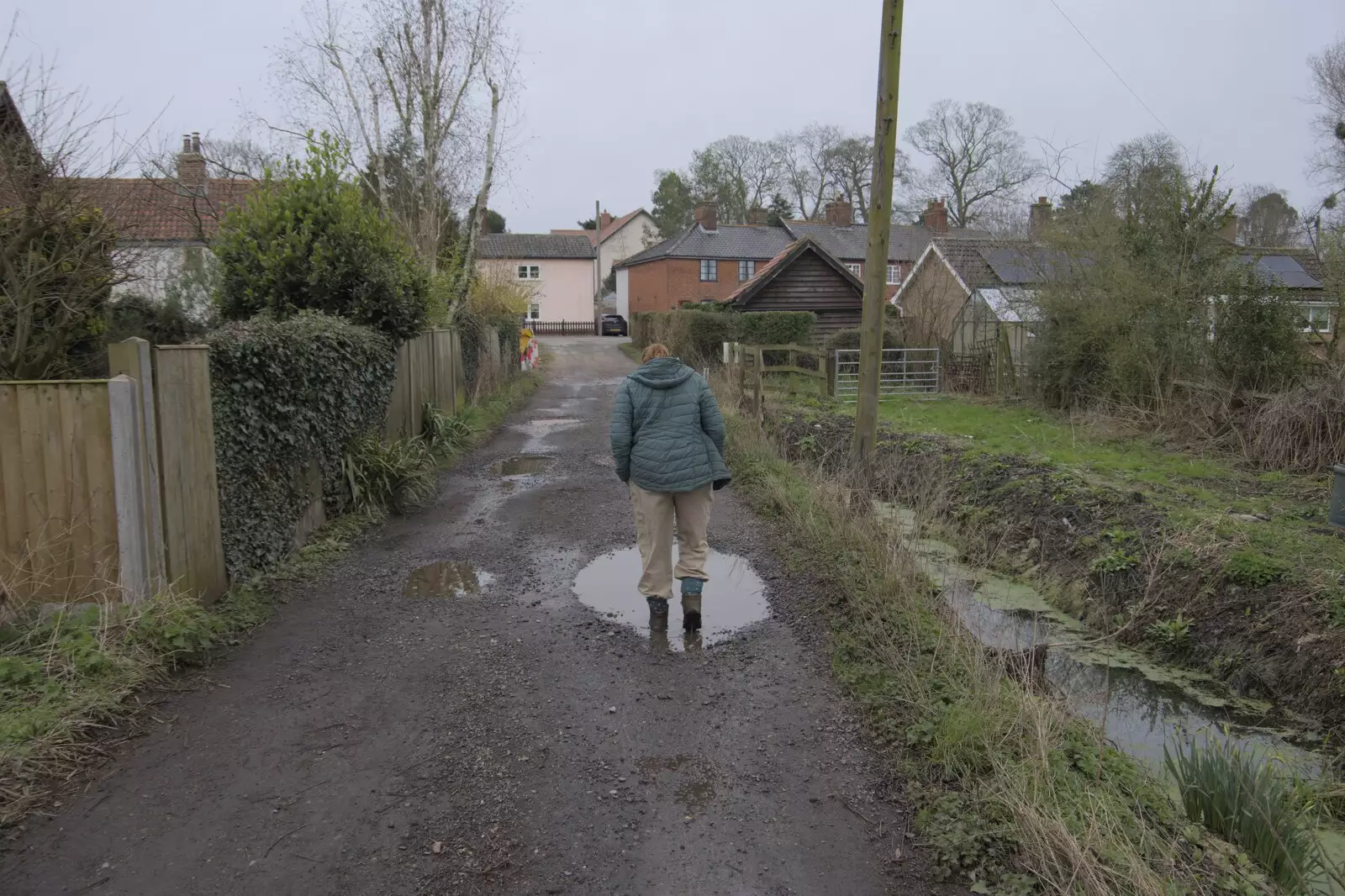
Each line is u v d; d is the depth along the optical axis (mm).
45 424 4430
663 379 5137
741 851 3035
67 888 2779
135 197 7387
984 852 2986
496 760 3646
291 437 6406
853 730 3924
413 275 11305
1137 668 5375
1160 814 3287
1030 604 6453
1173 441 11719
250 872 2889
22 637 4191
